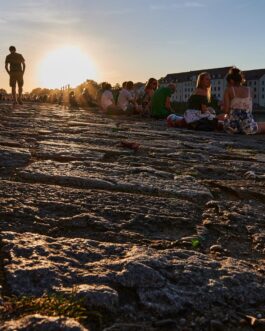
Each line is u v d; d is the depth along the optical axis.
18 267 1.98
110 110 17.61
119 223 2.80
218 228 2.90
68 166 4.30
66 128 8.98
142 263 2.12
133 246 2.39
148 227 2.79
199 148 7.14
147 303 1.84
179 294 1.91
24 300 1.73
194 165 5.18
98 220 2.77
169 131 10.28
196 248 2.53
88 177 3.85
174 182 4.03
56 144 6.04
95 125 10.57
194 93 11.27
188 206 3.30
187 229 2.85
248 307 1.90
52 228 2.61
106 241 2.51
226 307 1.88
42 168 4.07
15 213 2.76
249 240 2.76
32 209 2.87
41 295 1.79
